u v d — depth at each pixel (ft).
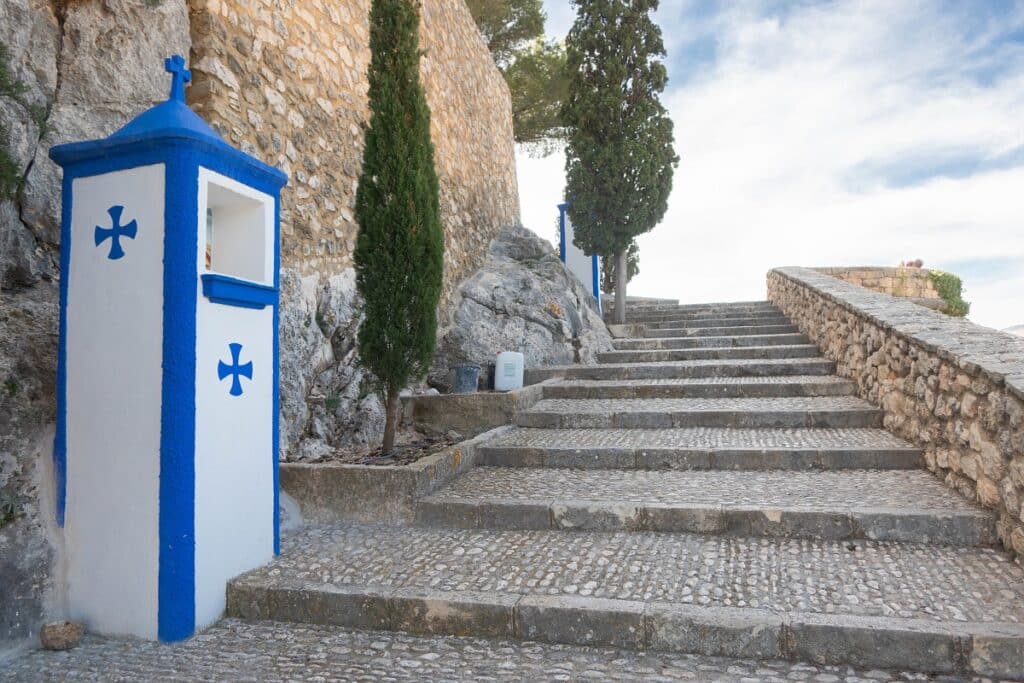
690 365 26.37
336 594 11.00
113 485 10.70
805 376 25.04
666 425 20.65
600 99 35.55
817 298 28.37
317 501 14.83
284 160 18.53
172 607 10.39
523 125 55.26
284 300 17.87
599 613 10.01
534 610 10.25
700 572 11.35
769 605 10.00
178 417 10.48
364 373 19.61
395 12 16.90
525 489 15.46
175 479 10.45
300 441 17.52
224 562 11.40
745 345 31.17
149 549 10.47
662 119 36.63
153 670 9.37
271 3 18.34
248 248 12.48
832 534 12.82
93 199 11.09
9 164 10.71
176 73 11.32
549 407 22.57
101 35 13.82
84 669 9.45
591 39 35.78
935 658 8.91
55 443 11.15
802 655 9.34
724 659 9.48
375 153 16.83
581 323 31.24
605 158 35.60
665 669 9.21
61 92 13.10
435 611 10.61
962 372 13.51
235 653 9.91
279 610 11.21
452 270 29.37
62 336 11.12
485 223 35.01
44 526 10.87
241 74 16.94
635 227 36.01
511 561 12.15
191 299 10.66
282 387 17.22
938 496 13.67
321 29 20.75
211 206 12.64
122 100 14.02
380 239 16.70
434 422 21.42
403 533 13.87
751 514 13.21
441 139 29.81
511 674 9.14
